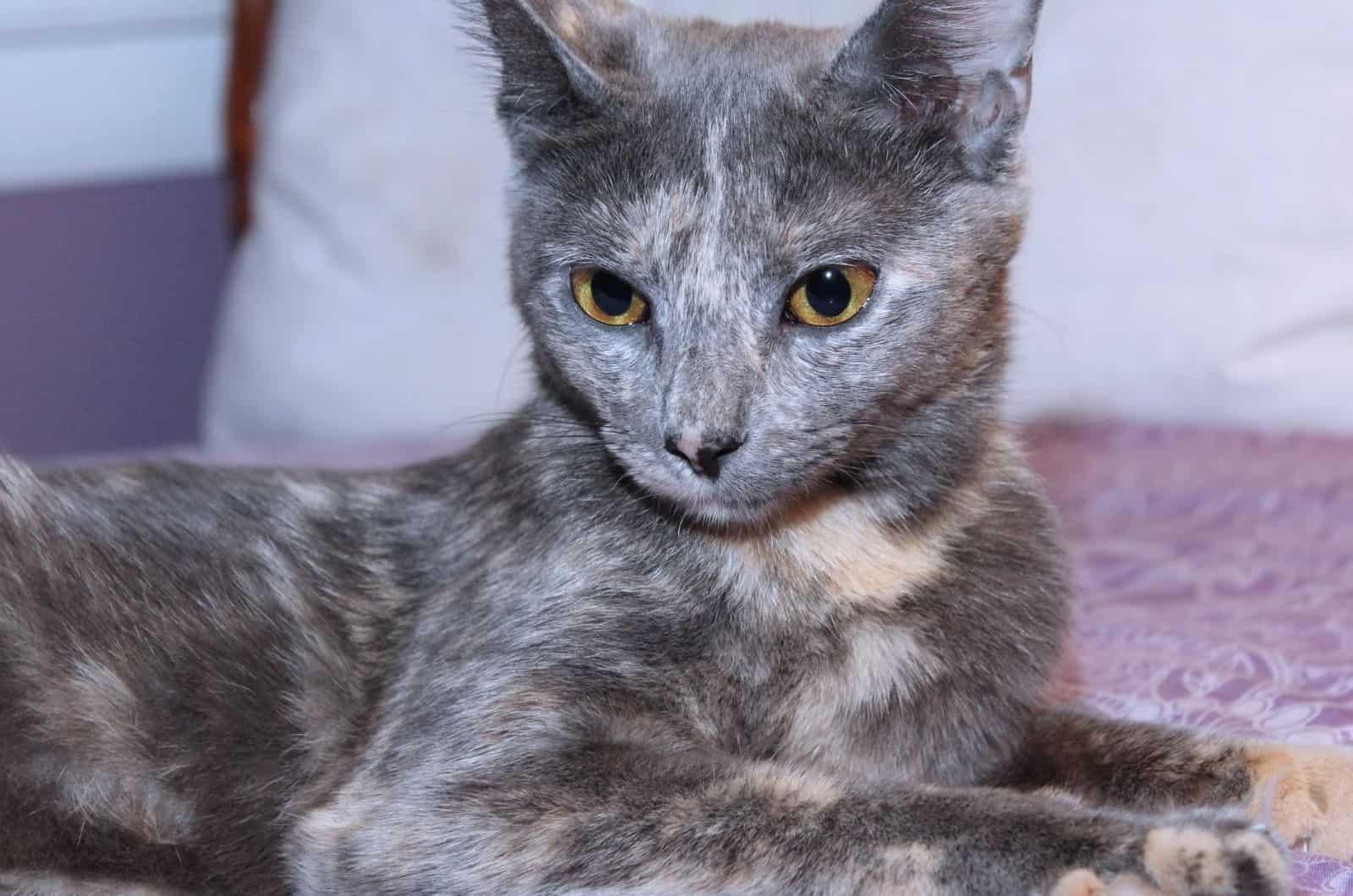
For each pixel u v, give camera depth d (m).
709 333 0.45
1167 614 0.55
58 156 0.91
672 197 0.45
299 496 0.50
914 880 0.41
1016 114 0.46
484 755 0.44
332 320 0.79
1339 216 0.69
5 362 0.90
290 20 0.82
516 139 0.48
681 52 0.48
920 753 0.46
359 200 0.79
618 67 0.48
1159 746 0.47
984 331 0.47
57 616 0.47
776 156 0.45
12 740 0.46
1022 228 0.47
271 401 0.80
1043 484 0.50
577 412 0.47
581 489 0.47
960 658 0.46
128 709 0.46
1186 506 0.63
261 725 0.47
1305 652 0.51
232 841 0.47
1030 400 0.71
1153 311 0.71
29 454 0.91
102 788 0.46
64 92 0.90
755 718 0.45
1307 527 0.60
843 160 0.45
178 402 0.94
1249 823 0.41
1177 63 0.70
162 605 0.47
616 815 0.42
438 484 0.50
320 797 0.46
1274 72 0.70
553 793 0.43
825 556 0.46
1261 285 0.70
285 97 0.81
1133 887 0.40
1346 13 0.69
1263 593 0.56
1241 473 0.65
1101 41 0.71
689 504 0.45
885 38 0.45
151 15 0.90
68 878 0.46
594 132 0.46
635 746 0.43
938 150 0.46
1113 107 0.71
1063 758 0.47
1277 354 0.70
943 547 0.46
